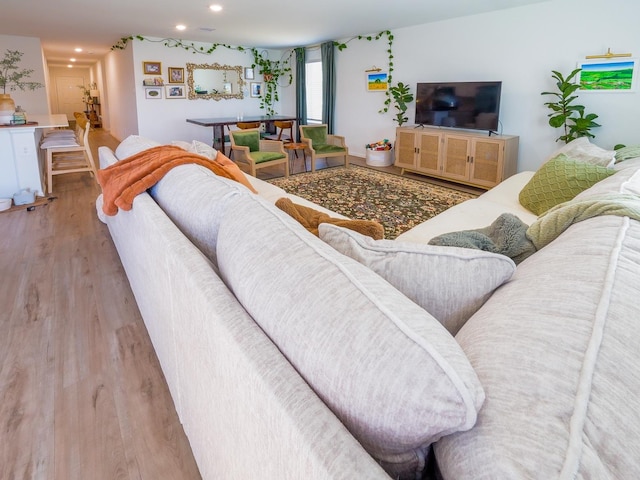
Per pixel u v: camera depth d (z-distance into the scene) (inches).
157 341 65.1
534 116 194.9
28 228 137.6
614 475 17.1
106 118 484.7
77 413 61.3
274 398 24.4
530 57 190.5
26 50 287.6
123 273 106.0
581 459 17.3
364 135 285.4
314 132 252.2
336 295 27.4
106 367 71.2
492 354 24.8
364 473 19.6
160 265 51.1
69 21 226.5
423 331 24.0
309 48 321.1
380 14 203.3
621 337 24.5
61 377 68.5
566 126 178.5
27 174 167.8
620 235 42.0
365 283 28.2
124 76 326.0
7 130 160.1
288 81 348.5
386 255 37.1
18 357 73.1
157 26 241.3
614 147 164.6
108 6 188.7
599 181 87.6
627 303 28.0
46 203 166.2
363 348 23.6
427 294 34.8
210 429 40.8
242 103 341.4
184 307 42.5
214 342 33.8
